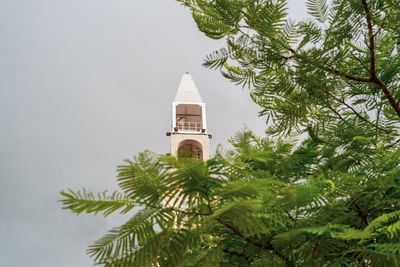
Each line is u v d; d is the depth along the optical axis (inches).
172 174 62.0
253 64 123.0
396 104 139.9
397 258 93.4
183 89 1378.0
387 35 153.9
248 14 109.4
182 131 1211.2
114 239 68.6
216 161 63.0
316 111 146.2
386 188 119.4
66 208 64.3
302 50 118.3
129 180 62.6
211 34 120.8
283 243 90.7
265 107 133.3
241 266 108.3
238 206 58.7
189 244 71.7
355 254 101.7
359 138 140.1
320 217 95.6
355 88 158.4
